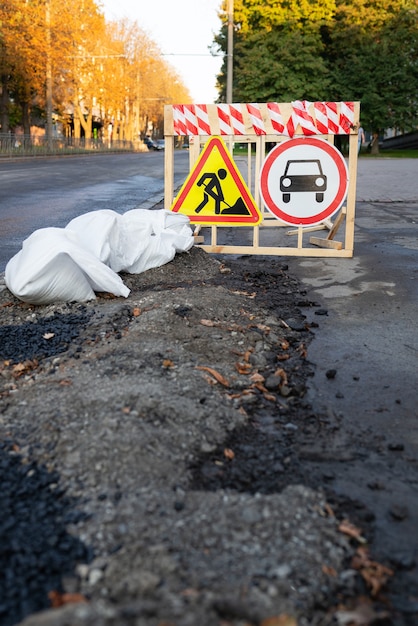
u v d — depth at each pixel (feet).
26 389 11.97
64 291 17.40
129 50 270.46
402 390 12.96
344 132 24.88
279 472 9.63
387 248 28.27
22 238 31.40
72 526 7.74
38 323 16.29
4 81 152.05
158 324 15.24
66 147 190.08
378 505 8.92
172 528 7.70
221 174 26.09
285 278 22.48
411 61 165.07
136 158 155.94
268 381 12.74
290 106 25.02
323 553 7.48
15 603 6.50
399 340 15.94
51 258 16.98
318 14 160.35
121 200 49.85
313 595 6.85
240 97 168.04
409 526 8.46
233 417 11.06
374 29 161.89
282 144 25.30
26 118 180.14
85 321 16.20
